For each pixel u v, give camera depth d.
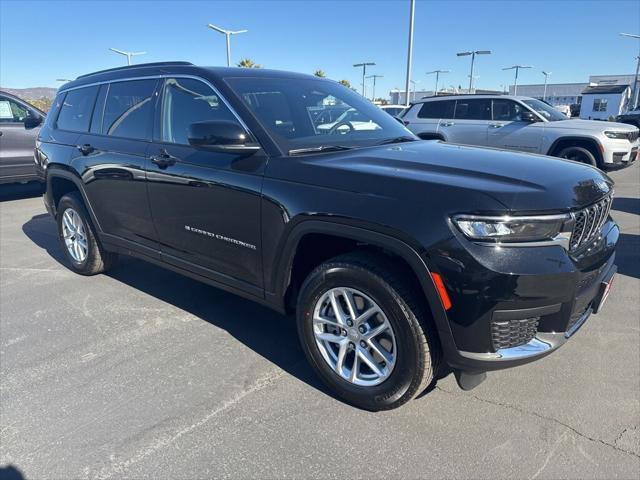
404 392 2.39
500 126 9.93
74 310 3.86
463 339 2.16
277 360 3.09
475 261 2.06
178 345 3.29
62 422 2.52
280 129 2.95
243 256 2.94
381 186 2.32
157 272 4.70
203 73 3.26
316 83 3.71
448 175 2.37
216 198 2.98
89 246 4.37
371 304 2.41
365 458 2.25
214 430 2.45
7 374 2.96
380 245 2.27
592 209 2.37
